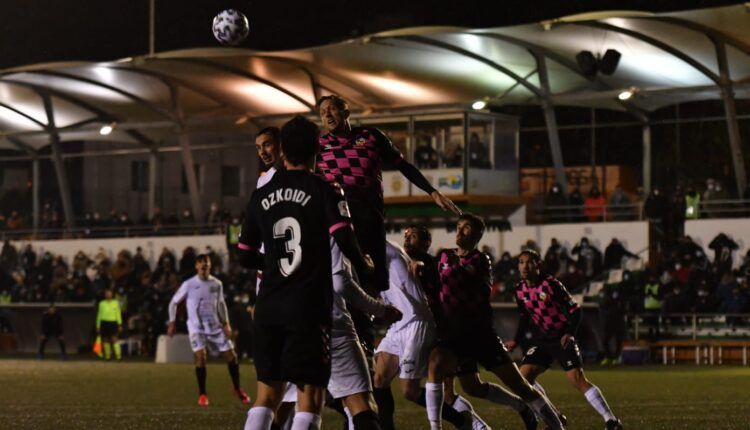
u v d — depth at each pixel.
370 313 9.66
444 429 15.34
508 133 51.72
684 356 40.31
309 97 52.84
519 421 16.53
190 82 51.62
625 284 41.28
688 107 53.12
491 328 12.80
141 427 16.20
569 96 47.84
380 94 51.41
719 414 18.05
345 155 10.98
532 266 14.72
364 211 10.87
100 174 64.88
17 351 52.25
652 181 54.06
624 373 32.03
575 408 19.19
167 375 31.06
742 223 44.41
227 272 52.09
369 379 9.52
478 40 43.81
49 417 17.81
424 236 12.80
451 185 50.47
